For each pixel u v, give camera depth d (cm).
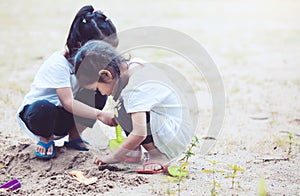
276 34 1395
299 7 1812
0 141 579
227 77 964
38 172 498
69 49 523
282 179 486
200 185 466
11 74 966
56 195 442
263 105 779
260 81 938
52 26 1452
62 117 526
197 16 1639
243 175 495
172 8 1780
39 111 500
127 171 502
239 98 819
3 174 500
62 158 518
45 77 516
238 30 1441
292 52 1195
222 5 1870
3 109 727
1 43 1250
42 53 1143
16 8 1750
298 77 969
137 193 445
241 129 659
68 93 514
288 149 573
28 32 1377
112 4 1814
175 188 458
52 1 1873
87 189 452
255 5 1869
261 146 583
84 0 1892
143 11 1694
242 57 1143
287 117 715
